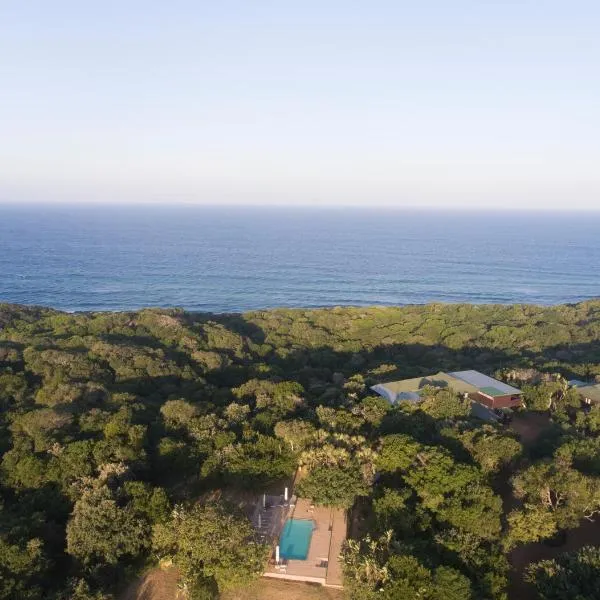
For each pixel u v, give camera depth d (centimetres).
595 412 5709
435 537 3619
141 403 5816
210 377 7606
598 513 4331
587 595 3069
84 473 4391
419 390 6394
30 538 3612
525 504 3947
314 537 3791
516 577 3612
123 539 3519
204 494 4409
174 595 3331
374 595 3061
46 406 5816
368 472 4238
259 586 3347
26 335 8744
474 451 4722
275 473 4472
